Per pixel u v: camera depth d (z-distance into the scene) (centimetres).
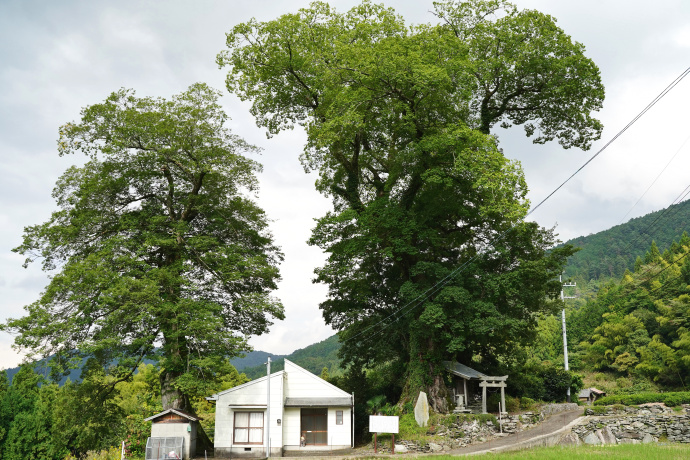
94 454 4041
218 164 4284
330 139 3884
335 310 5253
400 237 4231
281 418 3784
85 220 4081
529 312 4622
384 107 4097
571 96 4206
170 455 3516
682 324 7938
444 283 4103
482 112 4456
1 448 3466
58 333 3650
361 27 4144
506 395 4622
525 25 4078
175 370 3931
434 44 3881
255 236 4728
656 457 2492
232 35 4350
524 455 2678
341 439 3884
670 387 7556
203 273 4381
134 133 4116
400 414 4194
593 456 2556
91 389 3866
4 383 4328
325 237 4456
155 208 4416
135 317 3669
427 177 3906
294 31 4294
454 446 3622
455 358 4497
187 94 4316
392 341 4797
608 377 8656
